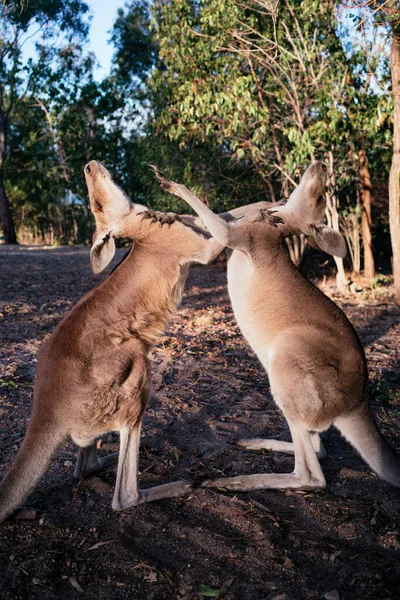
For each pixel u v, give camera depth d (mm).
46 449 3307
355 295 12102
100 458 4082
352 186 15500
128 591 2857
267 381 5988
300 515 3516
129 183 30984
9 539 3219
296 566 3051
